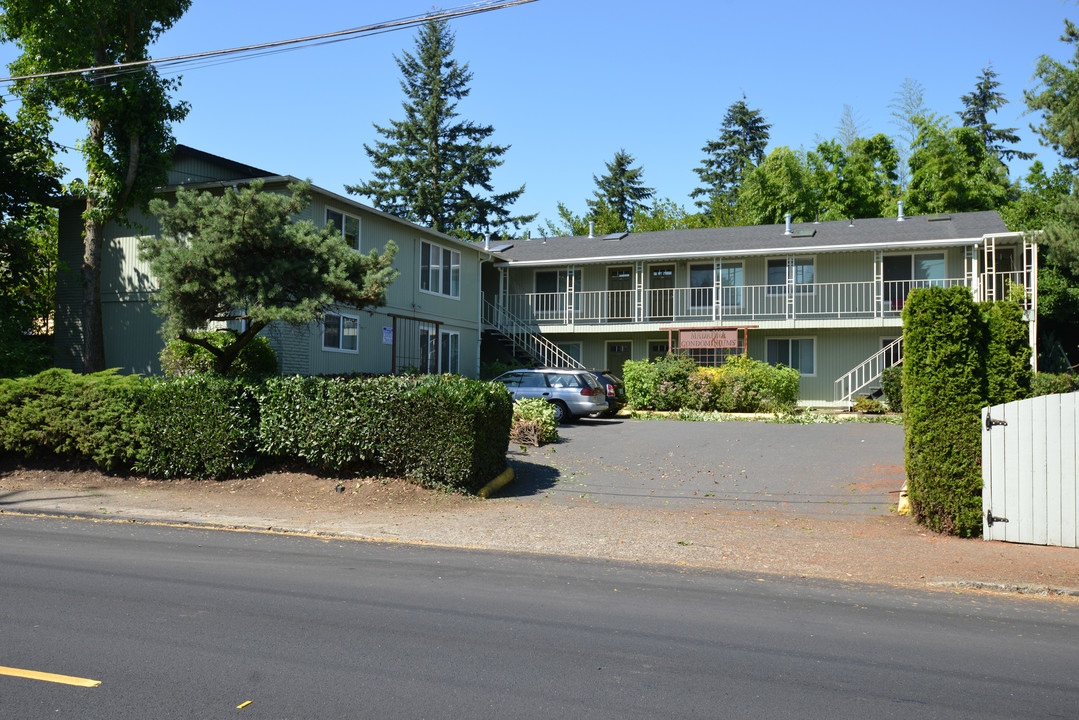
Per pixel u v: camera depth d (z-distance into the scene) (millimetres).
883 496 12164
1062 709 4512
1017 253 27969
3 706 4297
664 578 7824
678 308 30703
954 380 9773
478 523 10422
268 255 13203
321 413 12438
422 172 54625
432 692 4598
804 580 7863
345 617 6109
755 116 66688
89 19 18688
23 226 20844
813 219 44625
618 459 15508
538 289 32812
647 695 4617
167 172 20812
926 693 4730
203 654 5184
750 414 23719
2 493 12555
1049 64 28562
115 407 13312
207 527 10406
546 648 5453
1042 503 9250
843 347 28500
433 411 12039
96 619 5926
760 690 4730
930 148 43500
